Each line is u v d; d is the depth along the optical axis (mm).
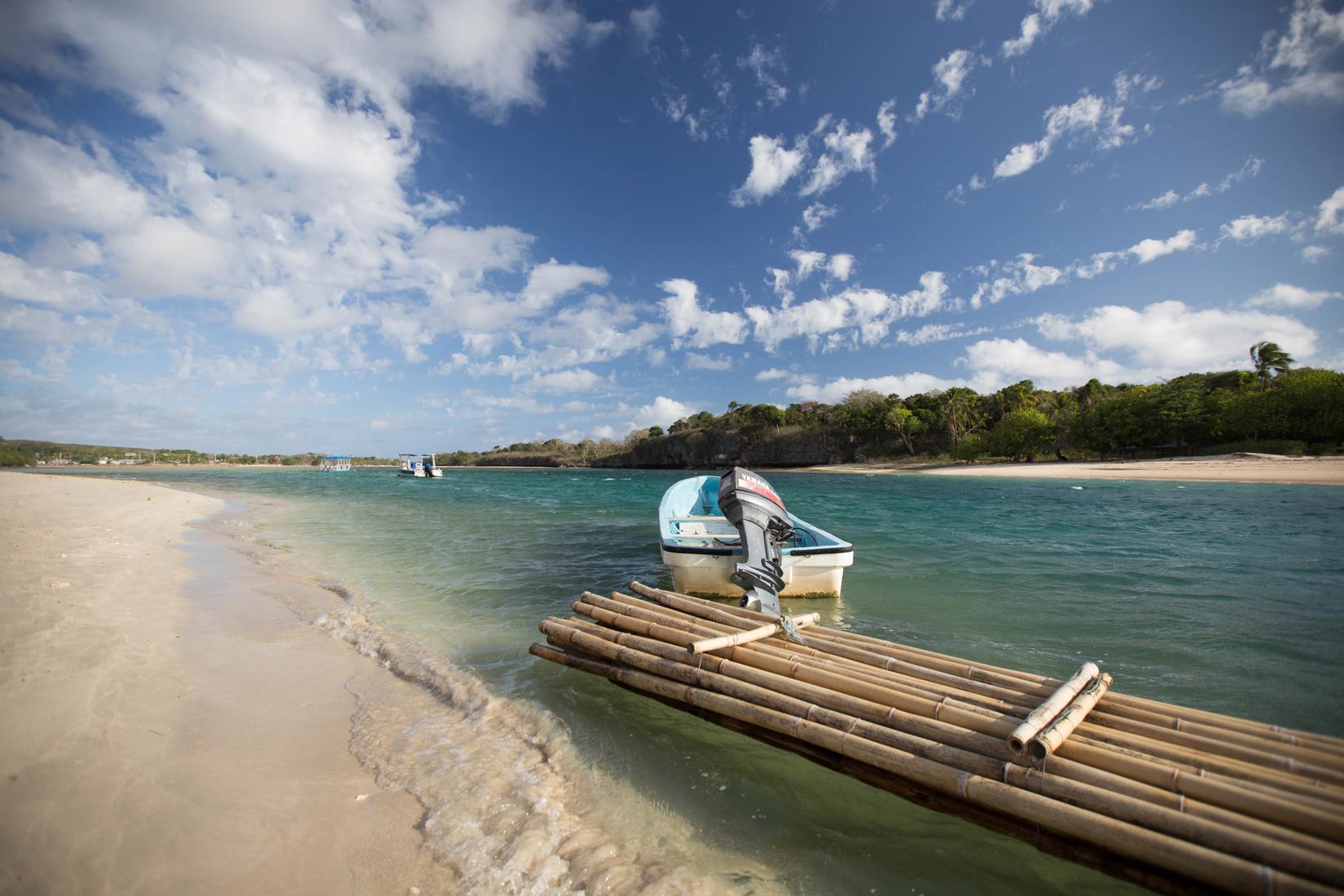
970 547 10711
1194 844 2158
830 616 6230
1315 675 4547
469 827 2660
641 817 2814
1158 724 2924
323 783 2969
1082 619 6074
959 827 2793
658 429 127000
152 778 2793
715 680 3639
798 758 3365
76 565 7500
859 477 51406
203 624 5547
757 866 2502
